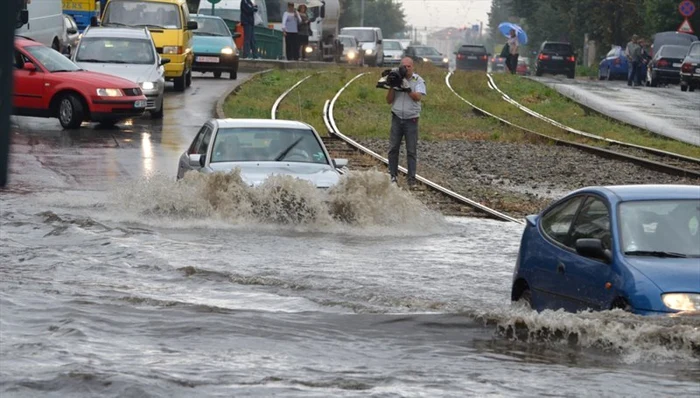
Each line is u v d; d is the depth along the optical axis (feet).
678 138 218.18
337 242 94.79
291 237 96.78
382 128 209.26
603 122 246.88
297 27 382.42
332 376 45.21
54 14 256.11
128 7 244.83
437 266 82.94
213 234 96.27
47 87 180.45
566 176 155.84
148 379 43.01
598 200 60.54
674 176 156.15
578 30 642.22
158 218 103.35
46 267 75.92
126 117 181.47
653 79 381.19
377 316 59.93
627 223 57.57
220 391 41.55
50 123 190.70
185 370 45.47
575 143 192.75
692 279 53.01
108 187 126.41
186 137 178.09
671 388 44.06
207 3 368.48
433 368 47.50
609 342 51.72
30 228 94.17
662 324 51.44
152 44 206.69
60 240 88.48
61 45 260.62
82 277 72.43
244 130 112.78
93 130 182.29
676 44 420.77
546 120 241.14
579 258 58.39
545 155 180.75
